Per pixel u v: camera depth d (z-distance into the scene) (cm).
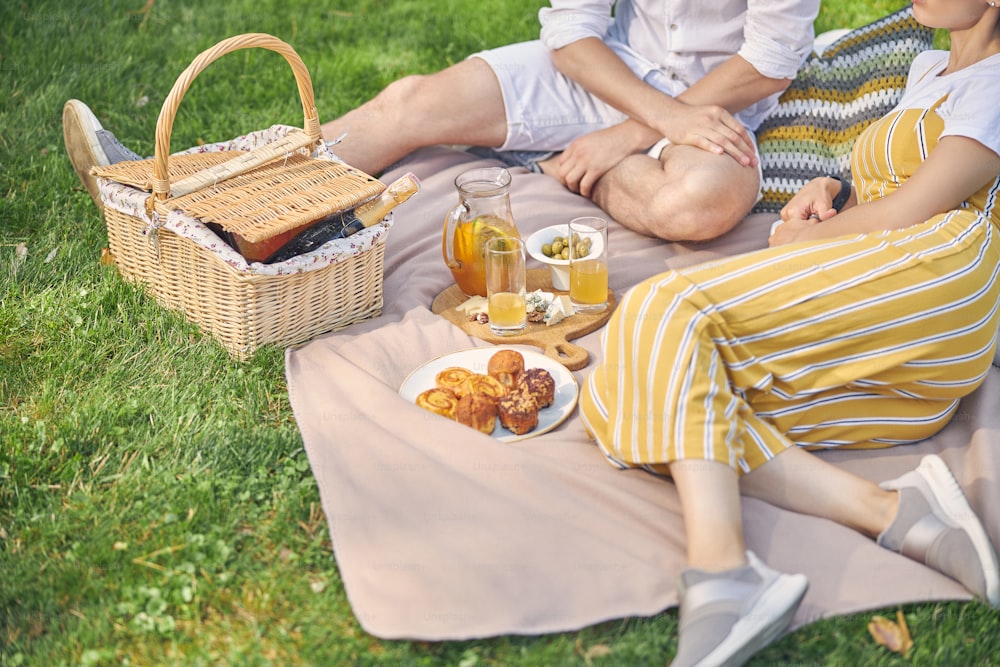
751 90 321
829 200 283
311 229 265
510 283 266
